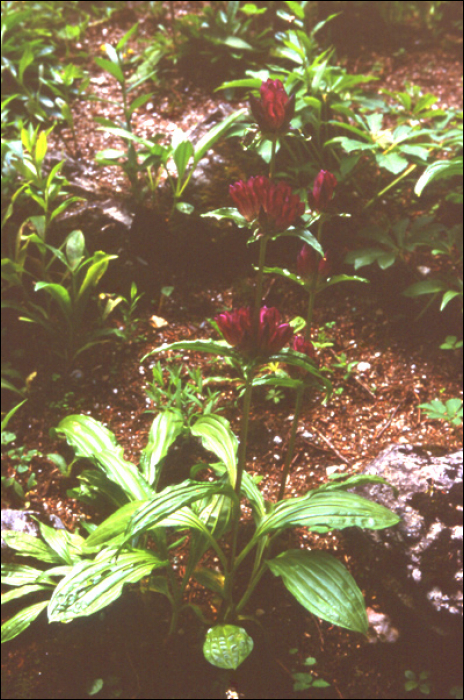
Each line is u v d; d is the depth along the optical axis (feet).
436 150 13.78
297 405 7.79
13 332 11.91
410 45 17.19
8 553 9.00
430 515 8.65
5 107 14.46
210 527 8.16
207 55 15.69
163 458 8.47
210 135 11.46
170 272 12.41
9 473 10.16
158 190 12.66
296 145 13.01
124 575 7.14
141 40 15.88
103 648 8.42
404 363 11.32
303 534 9.23
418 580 8.29
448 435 10.28
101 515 9.63
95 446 8.56
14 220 12.35
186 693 8.07
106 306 11.50
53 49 15.23
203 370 11.28
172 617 8.57
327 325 11.73
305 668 8.21
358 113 14.37
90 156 13.61
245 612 8.58
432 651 8.27
